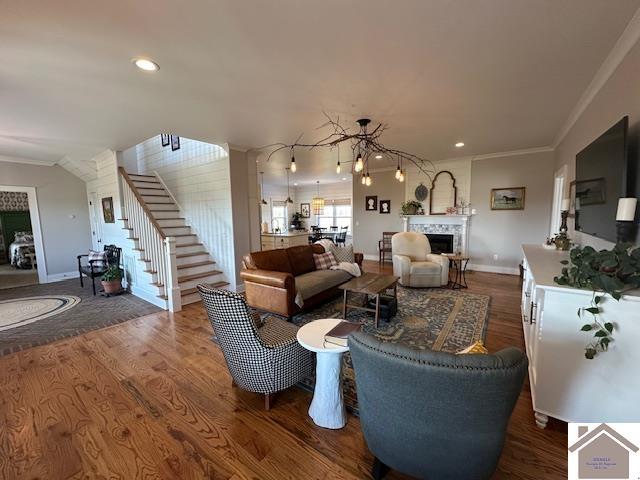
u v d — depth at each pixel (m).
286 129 3.76
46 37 1.76
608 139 2.01
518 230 5.53
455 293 4.49
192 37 1.79
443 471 1.22
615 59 2.05
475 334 3.05
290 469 1.52
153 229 4.26
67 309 4.09
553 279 1.79
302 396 2.13
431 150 5.20
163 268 4.13
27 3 1.45
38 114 3.12
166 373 2.43
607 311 1.49
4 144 4.42
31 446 1.68
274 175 8.95
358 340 1.18
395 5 1.52
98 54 1.97
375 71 2.25
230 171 4.71
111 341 3.05
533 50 1.98
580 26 1.72
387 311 3.40
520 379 1.00
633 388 1.47
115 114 3.14
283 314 3.41
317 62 2.11
